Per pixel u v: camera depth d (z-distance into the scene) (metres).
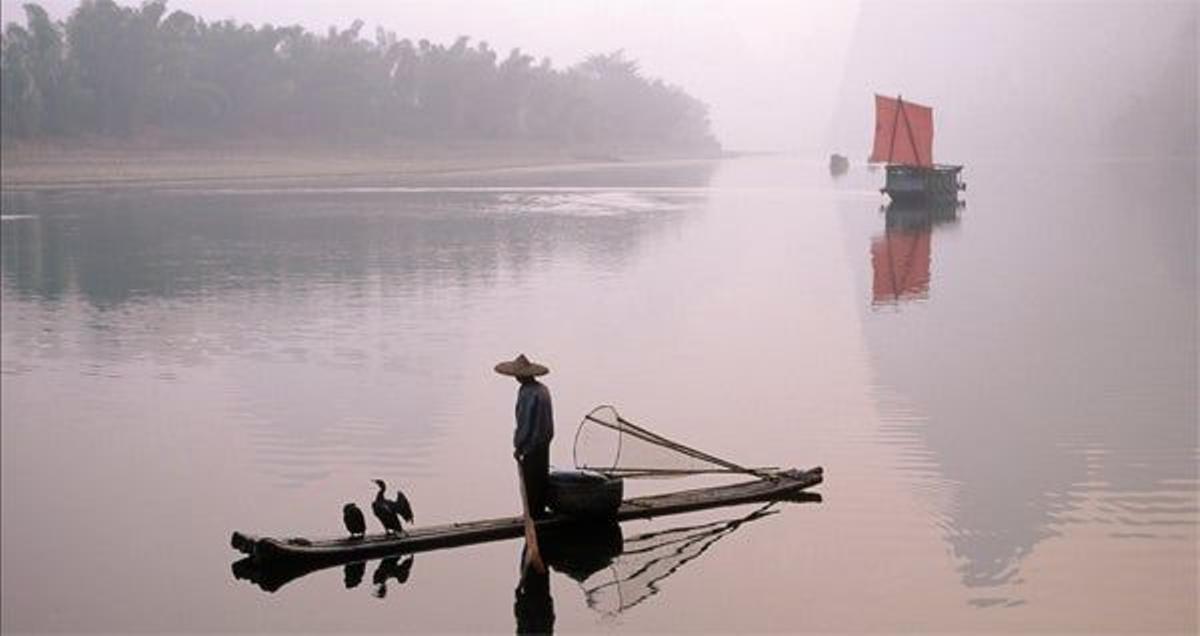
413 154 148.88
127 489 15.66
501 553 13.32
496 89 169.25
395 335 27.38
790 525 14.05
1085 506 14.55
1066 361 23.80
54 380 22.69
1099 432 18.12
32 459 16.92
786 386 21.53
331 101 141.38
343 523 14.37
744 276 38.44
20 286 37.41
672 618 11.54
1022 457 16.56
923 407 19.94
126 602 11.94
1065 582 12.19
